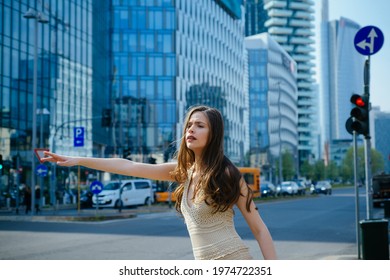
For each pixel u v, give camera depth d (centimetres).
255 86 16550
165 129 8812
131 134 8669
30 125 5250
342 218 3033
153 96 8838
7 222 3036
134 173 343
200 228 312
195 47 9856
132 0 8869
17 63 5084
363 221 1064
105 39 8050
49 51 5712
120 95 8731
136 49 8838
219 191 307
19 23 5138
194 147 322
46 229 2494
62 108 5994
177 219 3161
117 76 8744
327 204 5034
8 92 4928
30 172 5197
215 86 10862
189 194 326
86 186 6156
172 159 356
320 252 1527
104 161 347
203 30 10362
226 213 315
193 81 9662
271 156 15612
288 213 3591
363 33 1344
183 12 9350
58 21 5944
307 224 2630
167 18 8981
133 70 8800
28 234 2219
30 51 5312
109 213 3888
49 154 344
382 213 3441
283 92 18438
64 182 5697
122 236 2094
